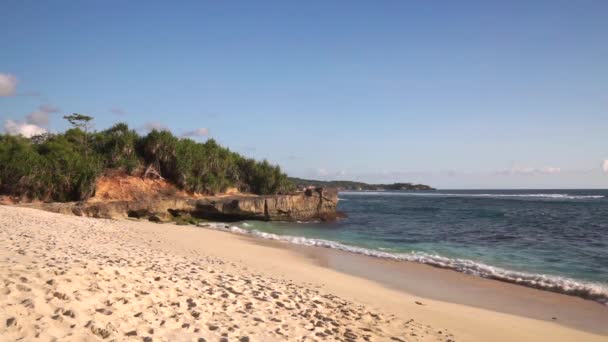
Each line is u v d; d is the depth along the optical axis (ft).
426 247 70.08
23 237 38.09
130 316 19.49
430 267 51.85
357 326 25.20
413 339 24.12
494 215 140.26
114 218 92.89
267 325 22.48
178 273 31.48
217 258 46.65
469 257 60.44
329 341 21.63
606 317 32.89
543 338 27.17
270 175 148.25
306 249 64.23
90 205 92.99
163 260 36.96
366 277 45.44
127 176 114.21
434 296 38.32
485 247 70.28
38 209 85.87
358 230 96.99
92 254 32.86
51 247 33.32
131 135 126.31
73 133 124.26
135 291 23.29
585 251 65.92
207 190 125.59
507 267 53.01
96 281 23.02
